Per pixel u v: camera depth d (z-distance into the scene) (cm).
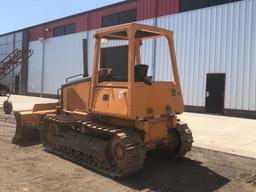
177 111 830
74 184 713
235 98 1991
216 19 2098
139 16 2575
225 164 888
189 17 2245
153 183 733
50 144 986
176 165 860
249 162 916
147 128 769
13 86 4038
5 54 4412
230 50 2025
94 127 802
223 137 1260
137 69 771
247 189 713
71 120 887
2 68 3969
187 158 928
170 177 772
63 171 795
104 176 766
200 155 970
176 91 833
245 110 1947
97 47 830
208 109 2130
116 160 754
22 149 995
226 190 705
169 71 2366
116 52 2578
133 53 746
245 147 1094
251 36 1930
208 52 2138
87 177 757
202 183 741
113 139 765
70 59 3306
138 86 748
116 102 763
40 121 1053
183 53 2277
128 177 763
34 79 3819
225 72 2044
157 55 2442
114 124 814
